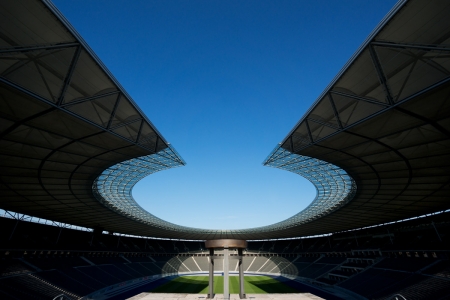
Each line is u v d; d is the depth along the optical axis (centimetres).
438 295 3275
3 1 1094
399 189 3566
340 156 2642
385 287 4256
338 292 5172
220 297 3316
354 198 4147
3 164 2533
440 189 3472
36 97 1439
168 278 7800
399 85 1471
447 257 4184
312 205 5447
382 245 6172
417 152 2333
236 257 3388
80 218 5844
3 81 1284
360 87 1606
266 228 8281
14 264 4256
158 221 6850
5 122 1730
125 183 4128
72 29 1293
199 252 10688
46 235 5862
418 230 5569
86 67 1496
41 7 1142
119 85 1708
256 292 5325
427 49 1230
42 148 2261
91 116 1838
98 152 2509
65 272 4944
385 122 1791
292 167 3709
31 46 1280
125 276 6538
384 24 1233
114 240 8475
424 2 1103
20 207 4538
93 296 4612
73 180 3309
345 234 8200
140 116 2072
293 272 8281
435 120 1720
